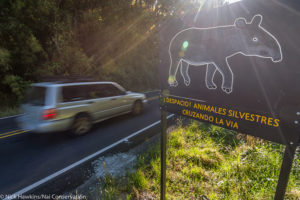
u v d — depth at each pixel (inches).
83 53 497.0
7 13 362.3
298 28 41.2
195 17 64.7
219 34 58.0
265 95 49.7
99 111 216.1
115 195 102.3
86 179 119.9
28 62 377.1
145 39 723.4
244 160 126.4
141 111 293.3
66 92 181.2
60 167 133.9
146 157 147.3
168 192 103.2
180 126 202.7
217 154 139.3
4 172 126.3
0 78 353.7
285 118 46.4
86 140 184.2
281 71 45.5
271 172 114.3
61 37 421.7
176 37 72.5
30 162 140.1
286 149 48.4
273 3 44.9
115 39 590.6
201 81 66.3
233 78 56.6
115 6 549.6
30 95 181.2
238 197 95.9
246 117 55.0
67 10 460.4
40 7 380.8
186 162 132.6
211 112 65.1
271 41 46.7
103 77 542.3
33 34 394.6
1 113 299.7
